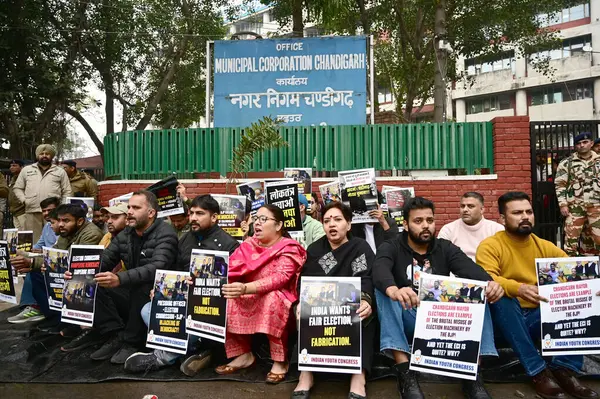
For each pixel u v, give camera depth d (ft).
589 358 12.84
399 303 11.14
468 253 15.58
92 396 10.88
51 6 50.72
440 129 24.53
